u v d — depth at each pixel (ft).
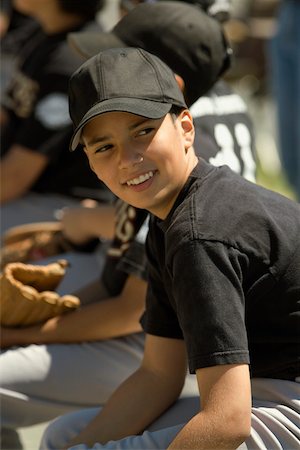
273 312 13.79
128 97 13.60
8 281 18.16
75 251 22.81
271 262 13.57
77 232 22.26
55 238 22.98
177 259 13.34
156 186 13.82
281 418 13.98
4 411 18.26
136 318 18.37
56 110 25.31
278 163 46.47
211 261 13.12
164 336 15.43
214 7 20.94
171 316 15.30
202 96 18.51
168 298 14.98
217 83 19.88
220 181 14.03
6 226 26.43
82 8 25.44
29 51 26.94
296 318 13.83
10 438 19.21
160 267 14.75
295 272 13.73
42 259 22.82
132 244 17.69
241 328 13.07
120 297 18.43
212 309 13.00
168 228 13.76
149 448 14.79
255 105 56.95
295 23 36.22
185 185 14.08
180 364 15.71
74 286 21.74
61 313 18.78
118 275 18.51
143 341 18.90
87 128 13.85
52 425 16.83
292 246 13.75
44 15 25.63
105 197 26.21
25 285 18.74
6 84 34.76
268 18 58.54
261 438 13.87
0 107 27.66
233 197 13.79
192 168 14.25
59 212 25.63
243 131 19.48
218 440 12.92
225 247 13.21
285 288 13.67
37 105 25.49
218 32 18.01
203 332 13.01
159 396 15.87
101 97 13.69
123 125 13.56
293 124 38.19
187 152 14.32
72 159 25.99
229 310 13.03
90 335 18.60
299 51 36.37
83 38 17.94
